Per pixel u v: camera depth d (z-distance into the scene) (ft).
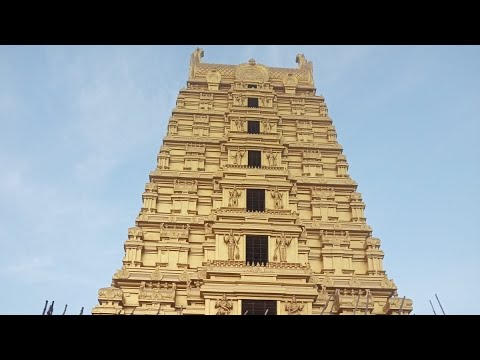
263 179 163.02
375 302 143.54
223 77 213.46
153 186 164.96
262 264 139.44
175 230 154.71
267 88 203.82
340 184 172.55
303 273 135.85
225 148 177.78
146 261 149.18
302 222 161.48
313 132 193.57
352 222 163.73
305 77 218.38
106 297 134.31
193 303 133.39
